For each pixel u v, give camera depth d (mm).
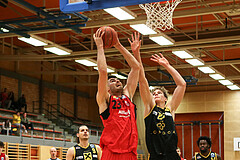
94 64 20609
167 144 5219
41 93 27953
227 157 27547
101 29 4980
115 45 5102
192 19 17891
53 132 21750
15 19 14844
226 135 27906
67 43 22734
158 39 15906
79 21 14961
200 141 8484
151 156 5250
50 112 27594
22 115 24344
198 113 29031
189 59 19203
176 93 5680
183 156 28594
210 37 17500
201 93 29125
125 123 4488
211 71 21578
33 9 13961
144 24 14438
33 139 19312
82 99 32219
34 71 26016
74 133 24078
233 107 28109
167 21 10312
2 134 18203
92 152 8258
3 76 25016
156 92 5523
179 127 29156
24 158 18094
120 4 6434
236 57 22578
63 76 30453
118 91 4746
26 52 26109
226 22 17828
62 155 20812
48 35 21062
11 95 24547
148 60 24328
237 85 26062
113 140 4426
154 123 5281
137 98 29578
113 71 22547
